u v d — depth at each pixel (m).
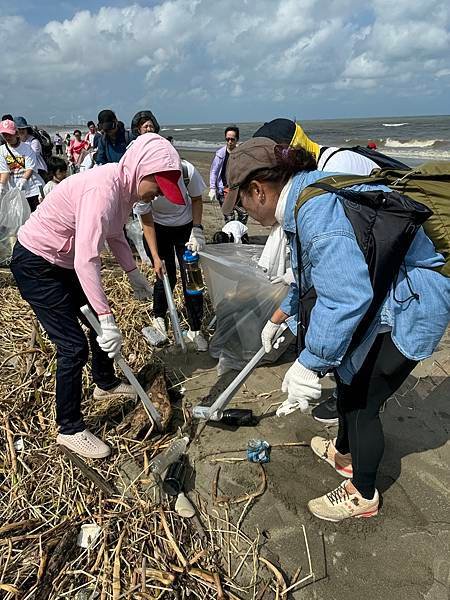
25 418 2.70
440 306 1.67
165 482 2.26
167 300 3.40
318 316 1.52
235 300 3.20
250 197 1.70
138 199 2.19
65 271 2.30
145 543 1.99
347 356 1.78
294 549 2.02
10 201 5.22
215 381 3.16
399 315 1.68
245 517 2.17
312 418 2.79
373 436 1.93
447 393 2.99
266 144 1.65
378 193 1.50
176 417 2.82
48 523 2.07
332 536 2.08
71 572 1.85
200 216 3.48
